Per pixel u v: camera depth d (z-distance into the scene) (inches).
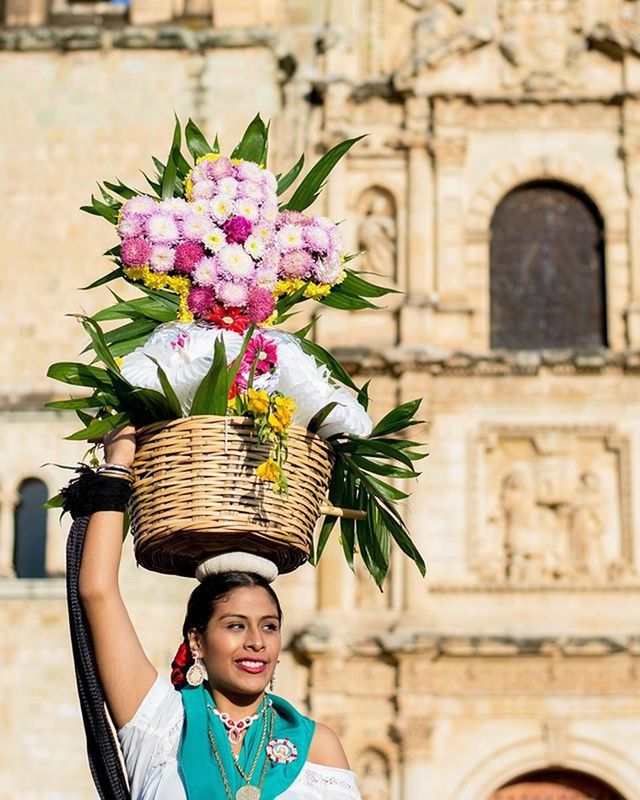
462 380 1405.0
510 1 1461.6
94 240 1451.8
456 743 1346.0
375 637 1339.8
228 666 299.4
